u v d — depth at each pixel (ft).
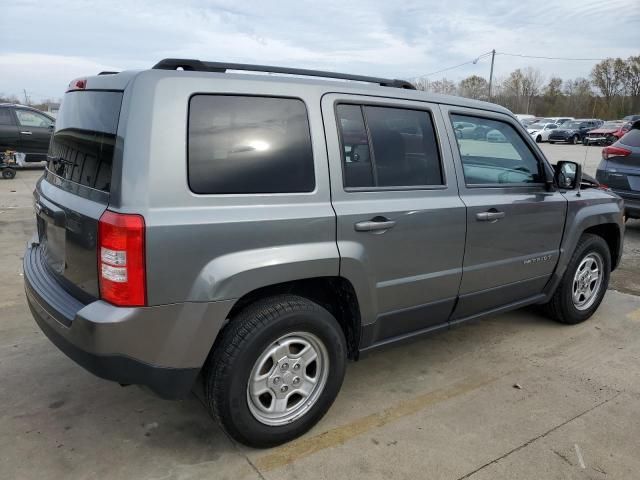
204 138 7.85
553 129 117.91
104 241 7.29
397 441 9.26
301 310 8.64
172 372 7.80
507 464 8.70
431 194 10.43
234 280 7.85
